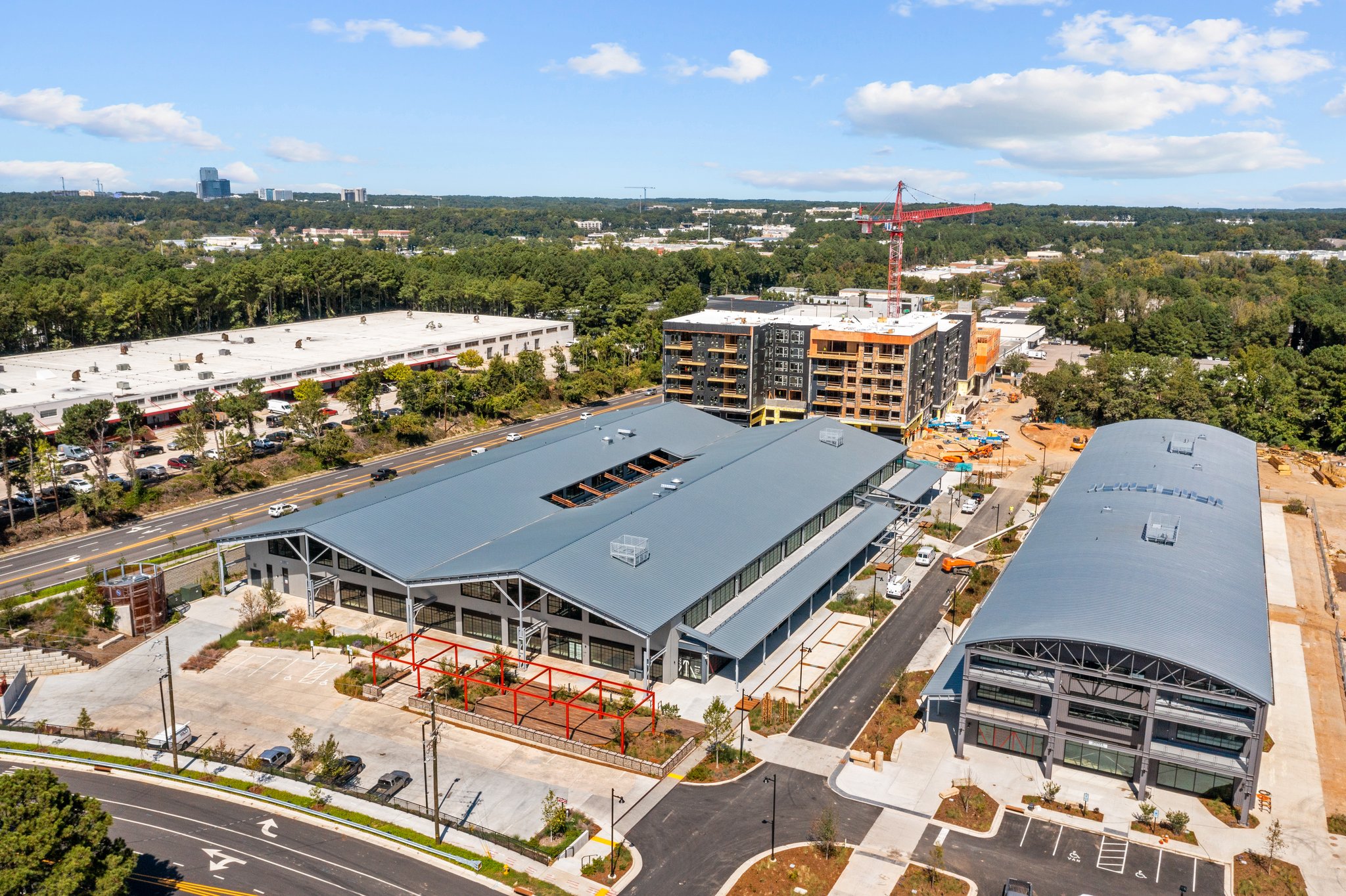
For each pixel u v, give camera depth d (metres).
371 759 84.25
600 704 90.44
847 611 117.19
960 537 144.50
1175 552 96.75
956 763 84.31
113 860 61.44
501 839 72.31
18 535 135.88
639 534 110.25
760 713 92.19
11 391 186.12
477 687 95.88
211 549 134.50
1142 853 72.12
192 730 88.62
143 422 177.75
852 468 148.62
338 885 68.19
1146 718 78.06
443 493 126.38
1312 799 80.25
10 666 98.25
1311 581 131.88
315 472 174.75
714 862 70.56
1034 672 85.06
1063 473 180.88
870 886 68.12
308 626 110.00
